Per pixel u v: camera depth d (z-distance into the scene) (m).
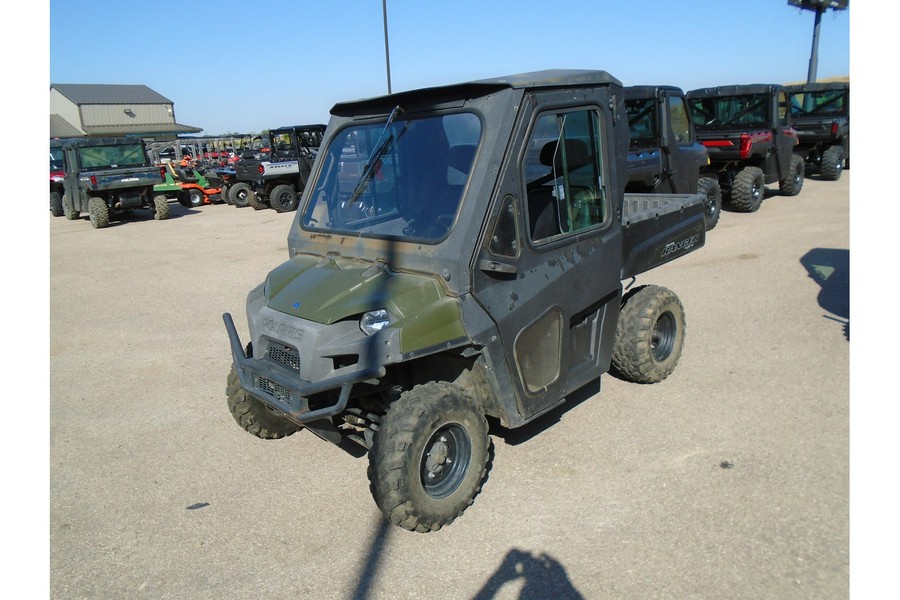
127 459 4.29
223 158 26.02
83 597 3.00
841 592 2.77
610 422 4.43
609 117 3.98
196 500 3.78
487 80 3.38
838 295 7.04
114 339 6.86
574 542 3.21
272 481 3.95
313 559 3.21
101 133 51.62
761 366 5.25
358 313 3.19
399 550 3.24
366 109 3.95
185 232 14.75
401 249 3.42
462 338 3.26
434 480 3.34
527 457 4.04
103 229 15.89
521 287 3.49
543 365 3.75
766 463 3.82
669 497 3.54
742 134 12.00
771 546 3.09
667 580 2.91
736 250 9.46
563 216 3.76
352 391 3.42
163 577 3.13
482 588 2.95
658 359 4.95
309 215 4.12
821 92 16.53
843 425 4.21
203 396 5.28
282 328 3.34
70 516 3.66
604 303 4.21
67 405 5.19
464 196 3.28
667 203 5.41
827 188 15.38
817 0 20.86
